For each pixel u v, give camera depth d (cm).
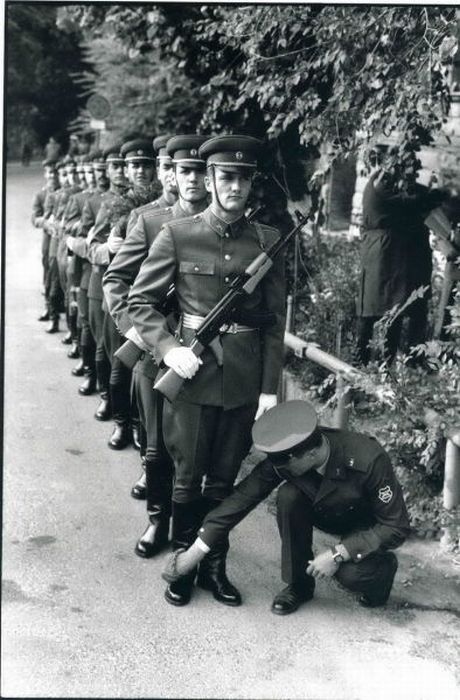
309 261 705
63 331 941
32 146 3028
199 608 379
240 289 360
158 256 369
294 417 364
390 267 557
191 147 415
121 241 519
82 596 386
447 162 687
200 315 367
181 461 381
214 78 680
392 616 376
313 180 563
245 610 378
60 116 2900
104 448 578
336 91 514
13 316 1009
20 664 335
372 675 335
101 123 1392
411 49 479
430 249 574
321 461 363
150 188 542
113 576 405
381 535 362
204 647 350
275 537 450
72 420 635
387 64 488
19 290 1172
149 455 426
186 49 734
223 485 389
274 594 393
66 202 891
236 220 369
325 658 345
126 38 799
